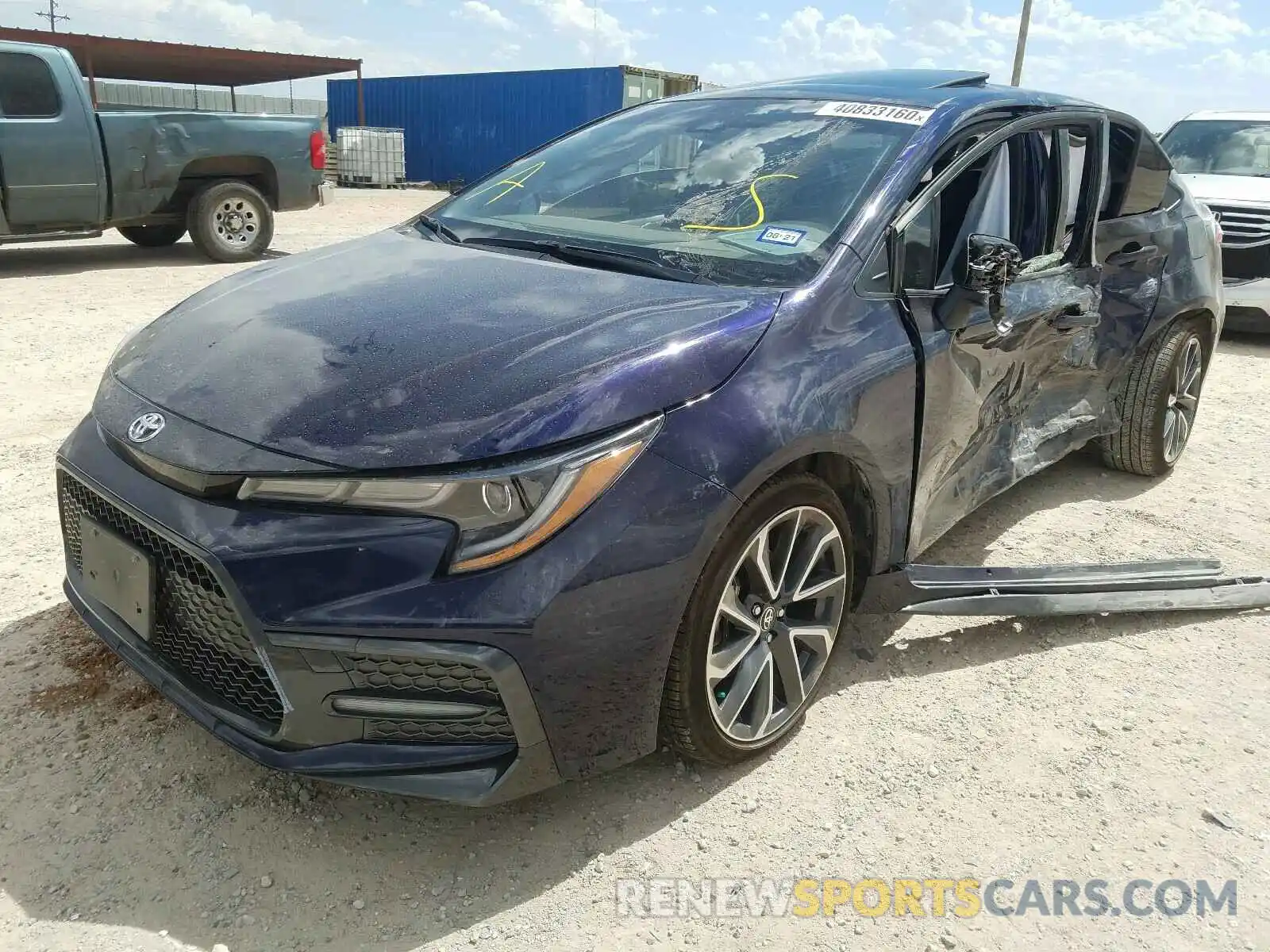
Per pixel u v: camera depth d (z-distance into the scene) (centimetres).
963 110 295
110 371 246
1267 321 754
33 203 848
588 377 201
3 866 202
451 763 195
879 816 230
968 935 198
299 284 265
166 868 204
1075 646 311
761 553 225
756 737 239
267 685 195
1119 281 382
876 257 257
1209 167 850
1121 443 438
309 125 1021
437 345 215
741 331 224
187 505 193
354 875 206
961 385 284
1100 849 223
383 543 184
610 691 201
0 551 330
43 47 834
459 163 2503
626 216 292
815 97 319
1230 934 201
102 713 250
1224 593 335
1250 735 269
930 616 323
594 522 192
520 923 196
